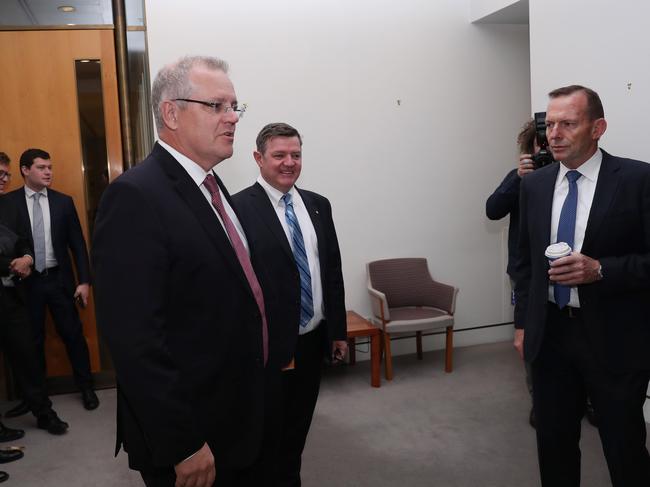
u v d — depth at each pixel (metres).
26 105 3.81
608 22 2.88
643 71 2.72
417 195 4.45
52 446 3.05
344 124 4.23
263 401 1.39
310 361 2.23
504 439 2.91
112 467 2.79
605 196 1.75
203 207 1.30
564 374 1.89
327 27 4.14
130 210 1.19
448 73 4.45
